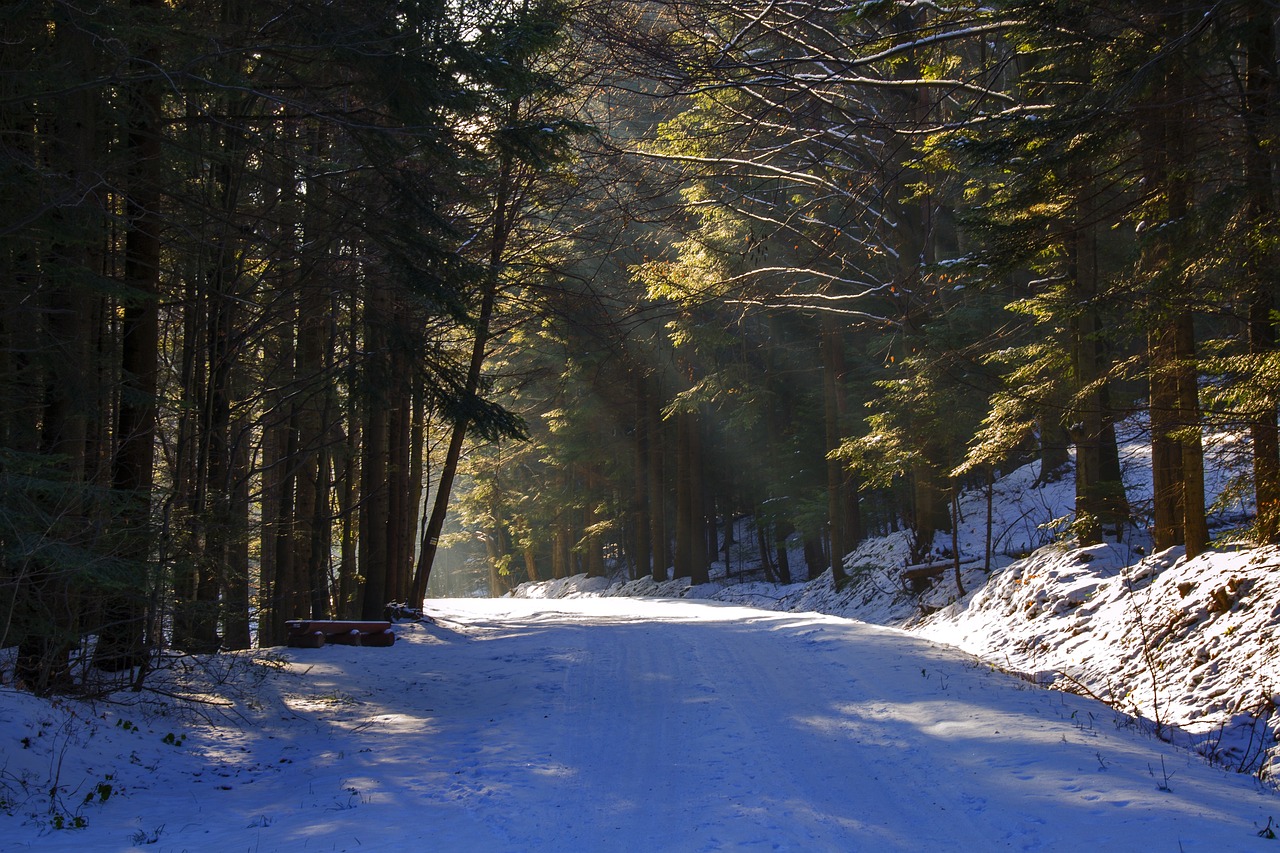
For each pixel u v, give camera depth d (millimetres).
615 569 62188
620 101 33156
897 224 28359
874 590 30125
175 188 13070
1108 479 21250
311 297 16000
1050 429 23266
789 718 10719
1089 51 12930
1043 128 11984
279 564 20531
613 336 27203
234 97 11242
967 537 28344
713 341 34844
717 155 29109
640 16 24797
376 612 21641
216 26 10680
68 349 10516
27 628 9391
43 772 8070
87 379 10688
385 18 10562
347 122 11047
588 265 34375
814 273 29656
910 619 25859
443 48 11055
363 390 17250
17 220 9211
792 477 41031
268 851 6113
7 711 8672
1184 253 11758
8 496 7836
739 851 6160
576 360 37156
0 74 8828
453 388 16703
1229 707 10820
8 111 9750
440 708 12500
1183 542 16844
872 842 6320
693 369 38969
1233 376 12914
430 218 13000
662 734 10117
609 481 51500
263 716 11562
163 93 11430
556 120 13305
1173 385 14711
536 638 19656
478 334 22141
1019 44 13719
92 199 9844
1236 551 14219
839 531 33281
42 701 9352
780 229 31344
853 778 8117
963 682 12609
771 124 28094
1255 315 12695
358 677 14484
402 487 25250
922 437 24984
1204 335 18781
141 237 12336
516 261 22062
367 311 16391
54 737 8750
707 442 48094
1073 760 8141
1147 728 10641
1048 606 18203
